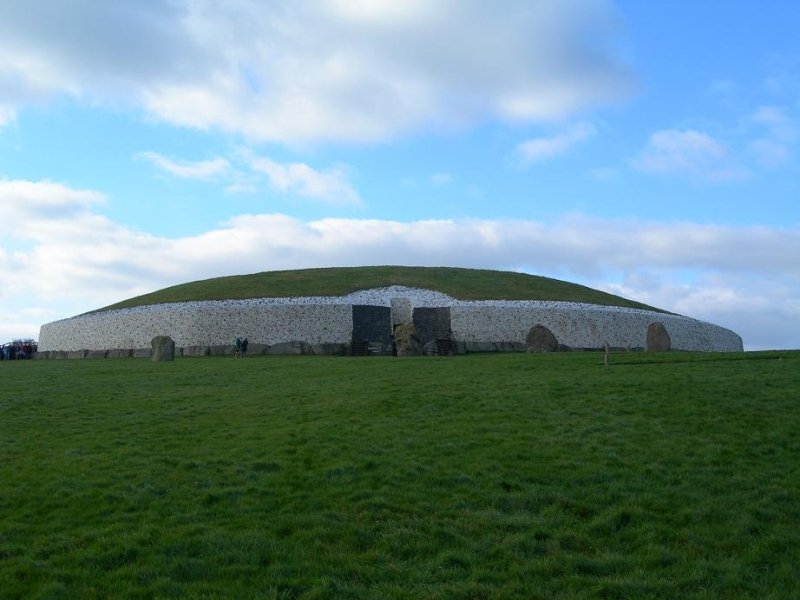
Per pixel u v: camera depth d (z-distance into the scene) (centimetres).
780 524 1197
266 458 1459
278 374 2836
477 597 948
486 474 1373
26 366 3581
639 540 1133
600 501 1267
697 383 2223
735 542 1132
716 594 981
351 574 998
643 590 977
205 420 1852
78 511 1185
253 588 946
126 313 5053
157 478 1335
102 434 1703
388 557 1051
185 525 1124
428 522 1160
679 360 2939
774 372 2409
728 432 1684
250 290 5481
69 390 2442
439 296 5288
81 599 916
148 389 2453
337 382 2506
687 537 1139
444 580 993
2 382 2700
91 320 5169
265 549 1048
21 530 1109
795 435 1659
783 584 1015
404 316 5069
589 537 1143
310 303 4819
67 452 1523
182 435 1681
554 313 4875
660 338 3869
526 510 1234
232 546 1051
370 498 1241
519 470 1400
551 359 3105
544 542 1118
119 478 1334
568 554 1081
